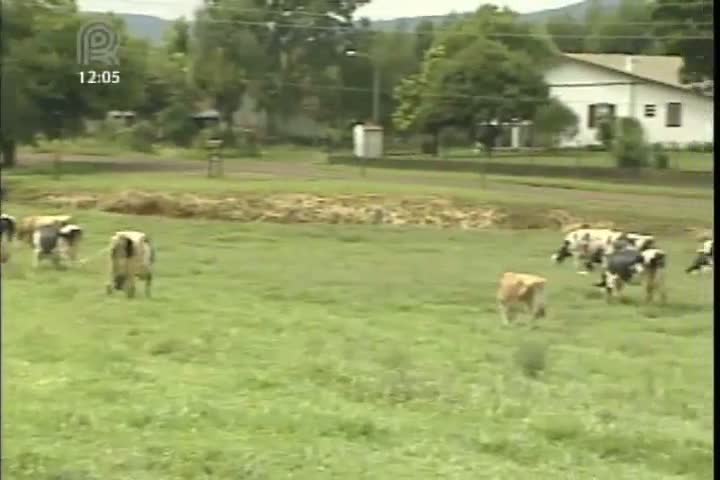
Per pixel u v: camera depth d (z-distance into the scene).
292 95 66.38
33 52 32.81
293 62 66.56
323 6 65.81
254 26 64.00
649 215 34.25
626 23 59.94
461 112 54.50
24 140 32.44
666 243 31.22
